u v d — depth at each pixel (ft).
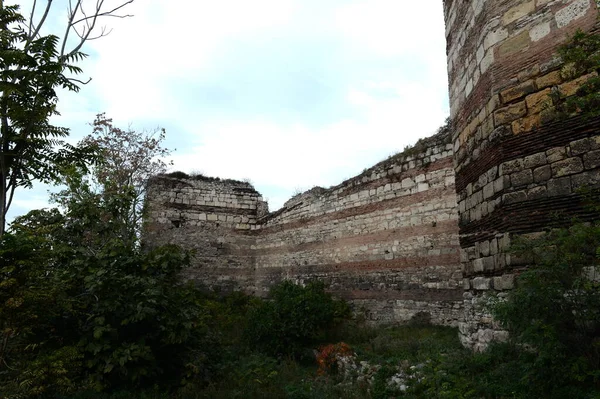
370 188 47.34
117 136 55.11
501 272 18.98
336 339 35.76
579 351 13.61
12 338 19.76
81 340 21.47
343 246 49.67
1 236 19.12
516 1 19.71
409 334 34.86
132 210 42.60
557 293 13.55
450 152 39.81
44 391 18.33
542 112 17.87
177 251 27.50
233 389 23.08
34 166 24.82
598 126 15.94
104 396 19.81
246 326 37.06
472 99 23.08
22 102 23.61
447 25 27.86
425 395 18.34
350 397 21.17
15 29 24.25
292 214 59.11
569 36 17.20
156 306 23.35
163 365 23.63
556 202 16.88
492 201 20.06
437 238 39.93
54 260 23.99
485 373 17.57
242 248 65.31
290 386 23.72
